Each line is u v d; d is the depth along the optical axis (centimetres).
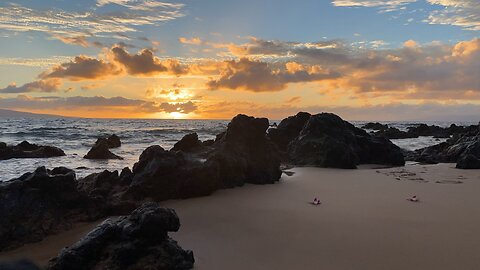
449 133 7281
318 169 2784
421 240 1107
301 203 1602
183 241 1114
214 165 1831
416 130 7781
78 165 3030
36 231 1190
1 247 1092
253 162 2186
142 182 1688
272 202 1623
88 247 885
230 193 1828
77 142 5100
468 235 1153
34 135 6094
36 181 1302
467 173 2531
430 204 1559
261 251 1033
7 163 3111
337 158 2911
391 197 1709
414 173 2542
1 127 8094
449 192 1827
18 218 1181
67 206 1371
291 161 3152
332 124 3328
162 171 1719
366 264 939
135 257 889
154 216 923
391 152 3209
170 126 11500
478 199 1655
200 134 7362
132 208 1483
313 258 982
